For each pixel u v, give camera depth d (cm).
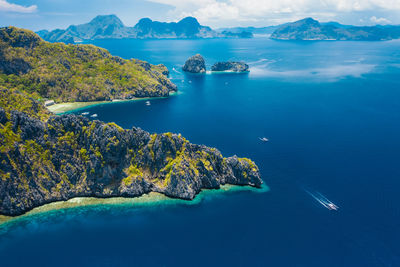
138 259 8606
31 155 11100
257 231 9806
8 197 10125
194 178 12031
